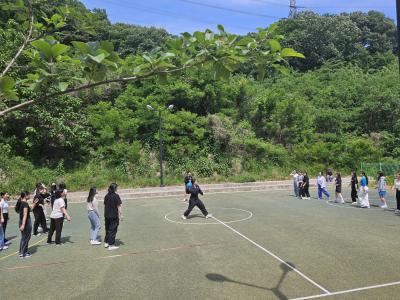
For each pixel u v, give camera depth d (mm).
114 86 30016
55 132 24531
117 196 8914
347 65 54406
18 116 23078
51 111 24625
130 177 25703
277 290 5688
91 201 9336
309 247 8344
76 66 1966
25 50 2465
